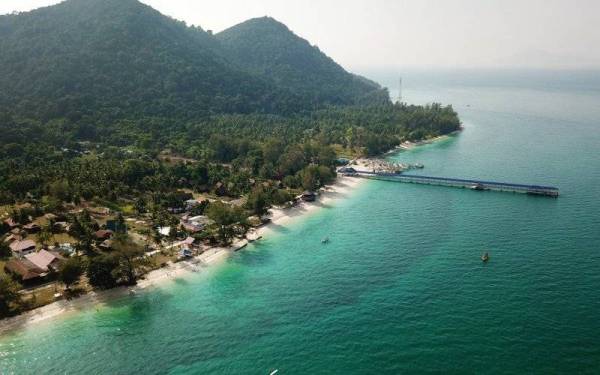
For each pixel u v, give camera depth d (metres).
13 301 128.88
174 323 126.31
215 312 131.62
